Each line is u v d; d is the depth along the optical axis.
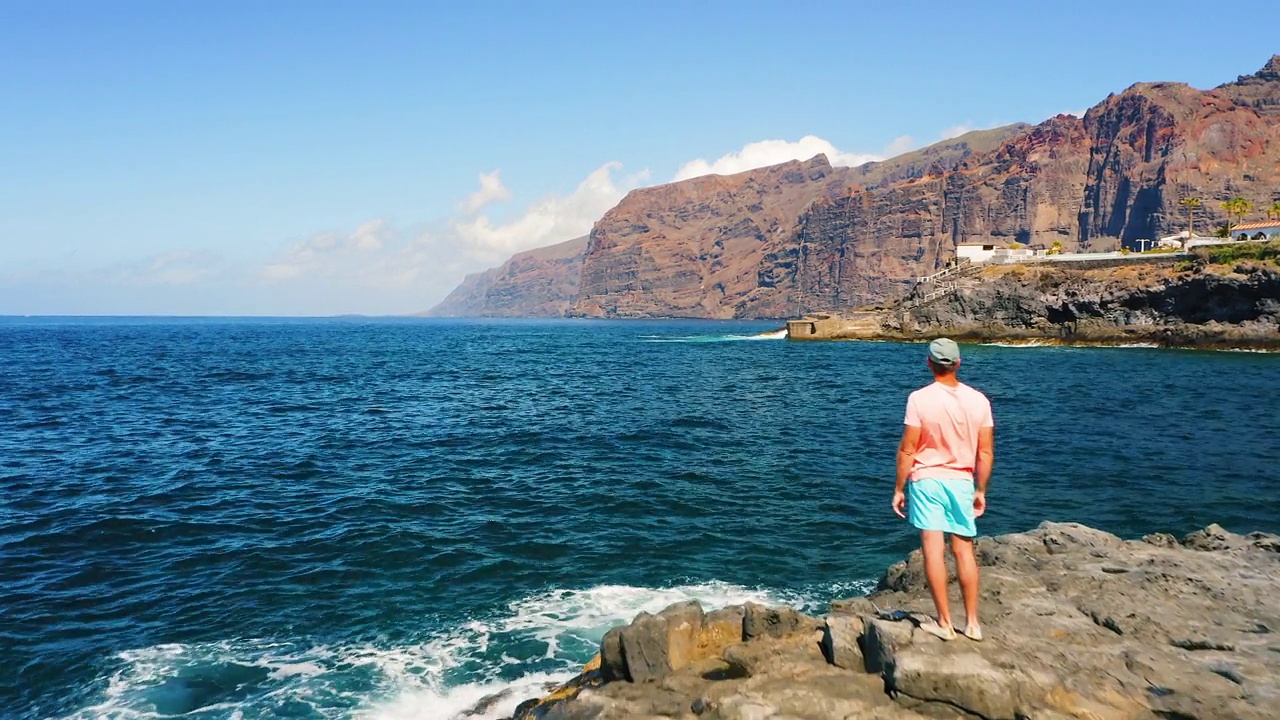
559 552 15.58
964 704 6.16
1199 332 76.44
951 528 6.71
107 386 47.47
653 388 47.66
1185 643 7.75
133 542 16.25
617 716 6.99
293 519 17.89
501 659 11.14
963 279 97.19
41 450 26.19
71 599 13.27
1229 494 19.72
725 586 13.80
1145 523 17.36
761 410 36.53
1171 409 35.12
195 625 12.30
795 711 6.31
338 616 12.62
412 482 21.56
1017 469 22.55
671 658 7.99
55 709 9.92
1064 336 86.75
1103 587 9.50
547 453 25.75
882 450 26.14
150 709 9.91
